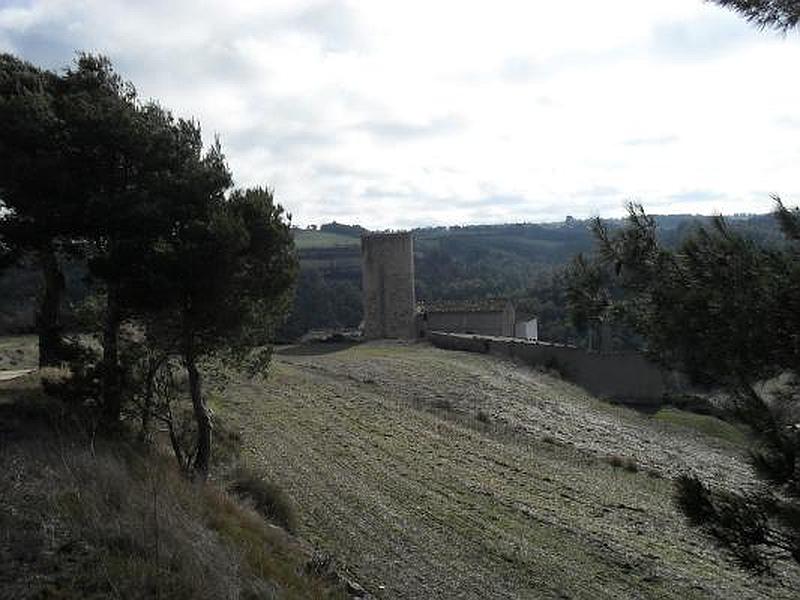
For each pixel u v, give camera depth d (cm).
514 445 2409
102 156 1427
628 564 1402
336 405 2773
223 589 732
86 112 1402
